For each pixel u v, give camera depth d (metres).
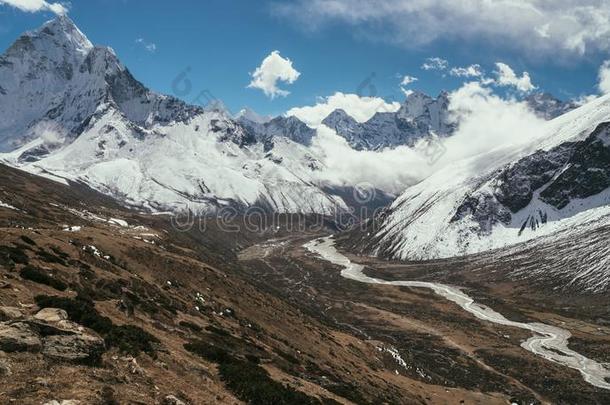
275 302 118.31
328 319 171.88
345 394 56.47
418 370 117.69
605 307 198.12
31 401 22.72
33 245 59.25
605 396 111.88
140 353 34.53
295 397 39.00
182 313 63.28
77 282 51.81
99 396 25.22
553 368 130.62
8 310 31.20
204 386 34.50
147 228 168.62
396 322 181.12
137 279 68.94
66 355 28.06
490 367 131.75
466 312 199.62
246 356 52.81
